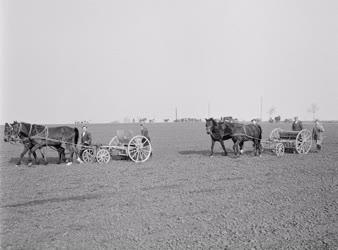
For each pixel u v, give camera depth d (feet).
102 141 127.24
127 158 77.05
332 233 30.12
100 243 28.17
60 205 38.78
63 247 27.37
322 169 60.39
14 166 66.18
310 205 38.17
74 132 68.90
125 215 35.04
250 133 77.10
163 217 34.30
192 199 40.65
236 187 46.83
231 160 72.79
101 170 60.95
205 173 57.41
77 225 32.24
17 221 33.37
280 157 76.69
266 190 45.01
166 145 116.37
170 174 56.85
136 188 46.65
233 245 27.63
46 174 57.00
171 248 27.09
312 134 92.53
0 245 27.61
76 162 71.67
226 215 34.83
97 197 42.14
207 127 77.41
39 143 66.13
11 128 64.44
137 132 191.83
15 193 44.14
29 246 27.61
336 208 37.01
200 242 28.22
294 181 50.49
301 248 27.07
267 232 30.37
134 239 28.91
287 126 244.83
